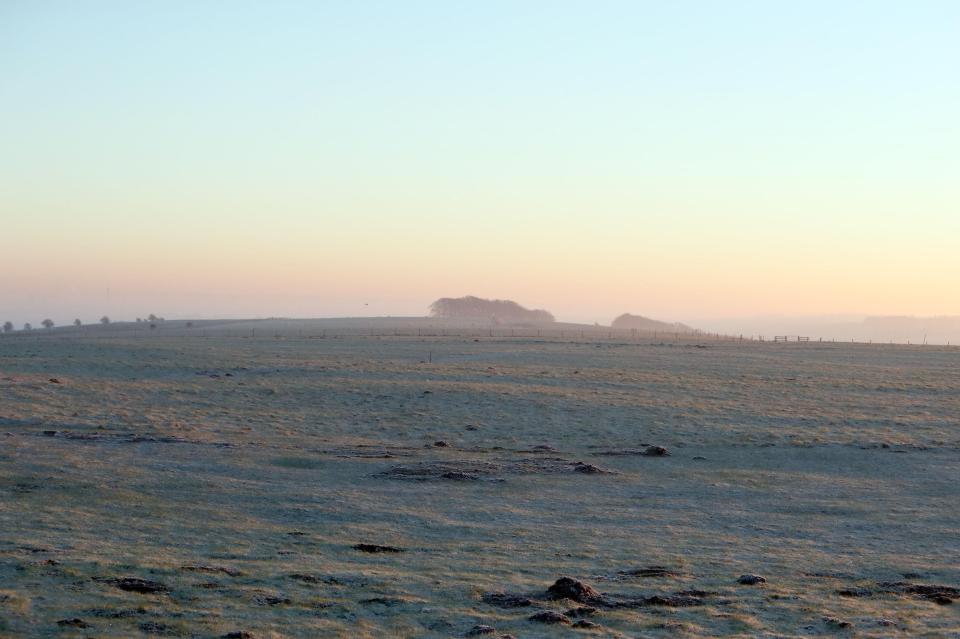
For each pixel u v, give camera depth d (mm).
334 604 22859
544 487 45969
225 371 94938
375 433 64562
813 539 35219
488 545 32094
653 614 23109
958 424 69188
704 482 48594
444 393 80250
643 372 98500
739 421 69688
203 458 50625
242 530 33062
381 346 131125
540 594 24578
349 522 35688
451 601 23625
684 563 29766
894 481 49906
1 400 70812
